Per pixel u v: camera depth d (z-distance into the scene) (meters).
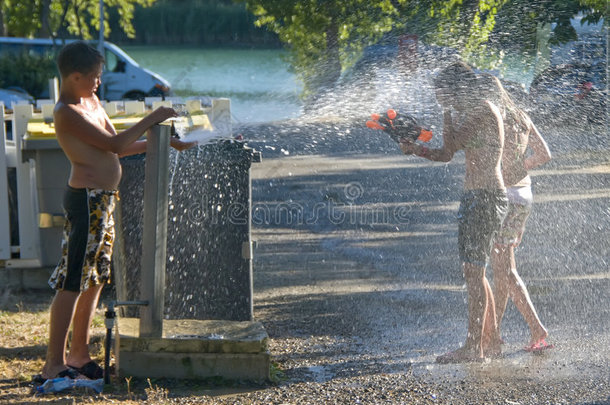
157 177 8.20
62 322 8.36
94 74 8.20
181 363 8.43
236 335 8.63
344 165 23.88
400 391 8.22
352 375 8.77
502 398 7.97
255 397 8.03
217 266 9.57
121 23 60.38
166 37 62.62
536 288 12.62
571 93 22.30
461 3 26.56
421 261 15.00
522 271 13.78
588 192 20.08
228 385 8.38
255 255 15.86
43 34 53.31
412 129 9.47
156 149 8.17
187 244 9.53
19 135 13.08
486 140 9.04
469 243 9.12
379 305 11.91
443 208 19.66
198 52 58.03
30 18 52.47
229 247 9.57
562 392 8.09
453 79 9.17
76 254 8.25
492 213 9.04
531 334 9.52
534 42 24.95
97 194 8.22
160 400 7.83
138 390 8.13
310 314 11.52
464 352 9.16
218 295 9.59
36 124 12.92
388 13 28.73
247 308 9.62
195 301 9.58
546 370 8.80
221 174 9.54
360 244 16.50
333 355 9.55
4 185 13.03
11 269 13.29
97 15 54.22
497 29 25.86
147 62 55.34
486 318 9.32
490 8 26.16
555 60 24.30
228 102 11.17
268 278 13.95
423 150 9.34
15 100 39.56
